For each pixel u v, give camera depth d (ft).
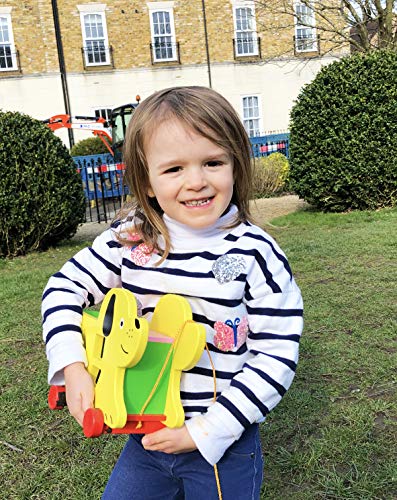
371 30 59.62
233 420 4.11
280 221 27.76
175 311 4.24
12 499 7.38
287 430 8.38
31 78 67.72
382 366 10.21
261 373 4.20
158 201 4.46
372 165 27.37
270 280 4.38
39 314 15.42
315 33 74.43
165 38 71.67
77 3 68.28
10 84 67.26
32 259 25.09
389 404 8.87
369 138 27.22
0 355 12.35
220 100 4.45
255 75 75.36
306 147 28.71
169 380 4.20
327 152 27.99
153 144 4.31
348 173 27.58
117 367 4.04
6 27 66.44
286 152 54.70
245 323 4.40
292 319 4.35
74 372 4.36
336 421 8.55
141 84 71.61
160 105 4.32
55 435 8.85
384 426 8.34
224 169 4.34
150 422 4.16
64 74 68.69
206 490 4.44
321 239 22.08
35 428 9.09
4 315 15.44
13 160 24.70
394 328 11.92
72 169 26.86
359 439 7.98
